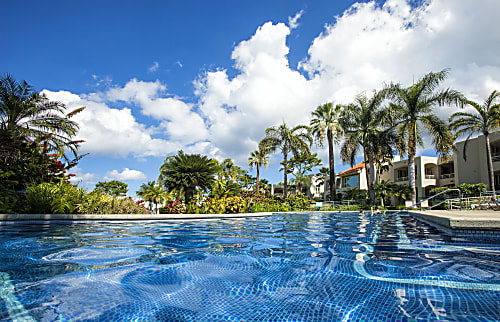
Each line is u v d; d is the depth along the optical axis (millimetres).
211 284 2213
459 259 2986
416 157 31844
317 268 2699
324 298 1885
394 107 20344
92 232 5910
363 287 2098
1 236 5082
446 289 2016
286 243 4395
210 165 18625
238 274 2514
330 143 24812
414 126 19547
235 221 9883
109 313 1635
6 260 3021
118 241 4570
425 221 8359
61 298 1862
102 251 3619
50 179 11781
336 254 3404
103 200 10164
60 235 5293
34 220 7848
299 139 25375
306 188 46812
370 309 1680
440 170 31562
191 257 3256
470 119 20641
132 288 2104
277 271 2602
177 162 18375
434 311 1624
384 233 5746
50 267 2707
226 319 1572
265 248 3908
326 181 42625
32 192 8727
